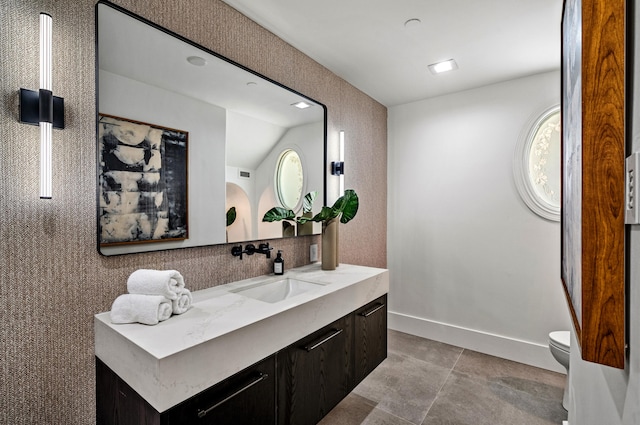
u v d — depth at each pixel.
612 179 0.57
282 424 1.37
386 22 1.95
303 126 2.31
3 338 1.08
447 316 3.12
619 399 0.63
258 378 1.24
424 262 3.26
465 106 3.01
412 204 3.33
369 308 2.04
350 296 1.83
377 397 2.17
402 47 2.24
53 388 1.19
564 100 1.30
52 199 1.18
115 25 1.35
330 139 2.59
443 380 2.39
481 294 2.94
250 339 1.21
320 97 2.48
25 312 1.13
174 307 1.29
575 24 0.88
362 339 1.95
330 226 2.22
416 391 2.24
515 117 2.75
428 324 3.21
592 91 0.58
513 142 2.76
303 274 2.09
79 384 1.25
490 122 2.88
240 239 1.87
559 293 2.58
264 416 1.28
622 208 0.56
